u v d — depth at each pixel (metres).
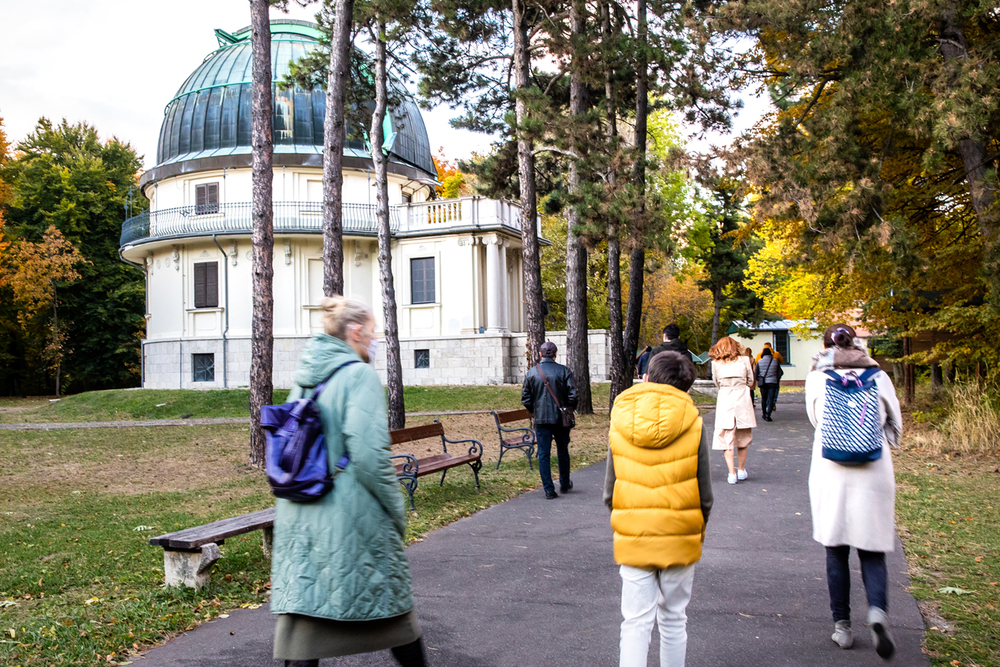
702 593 5.26
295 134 33.09
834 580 4.29
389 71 20.58
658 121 39.69
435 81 19.91
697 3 17.62
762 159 12.90
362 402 3.10
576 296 19.83
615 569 5.89
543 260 43.41
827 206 12.39
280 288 32.03
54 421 24.05
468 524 7.66
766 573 5.73
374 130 17.95
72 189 45.66
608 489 3.67
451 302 31.64
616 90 19.81
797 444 13.93
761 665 4.02
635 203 16.12
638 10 19.23
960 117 10.51
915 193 14.22
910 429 14.46
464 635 4.51
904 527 7.14
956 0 11.74
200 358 32.41
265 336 12.98
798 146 13.26
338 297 3.42
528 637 4.47
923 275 12.20
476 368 30.67
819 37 12.59
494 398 24.83
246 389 28.41
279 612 3.05
